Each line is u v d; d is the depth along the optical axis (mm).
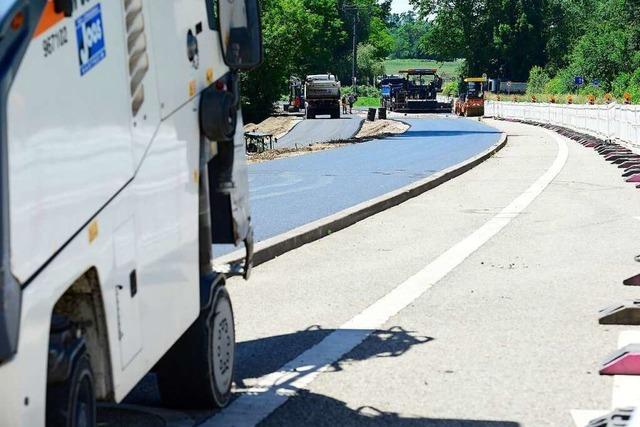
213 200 6676
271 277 11531
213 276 6266
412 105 111812
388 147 42938
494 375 7145
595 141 41281
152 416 6164
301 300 10102
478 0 150000
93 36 4133
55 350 3811
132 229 4633
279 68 101062
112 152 4348
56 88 3688
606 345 8016
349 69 199875
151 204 4969
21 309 3334
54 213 3633
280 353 7906
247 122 101625
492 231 15164
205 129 6066
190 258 5742
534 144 43125
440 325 8836
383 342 8227
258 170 29953
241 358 7758
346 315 9344
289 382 7031
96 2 4191
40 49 3543
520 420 6078
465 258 12633
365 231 15625
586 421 6027
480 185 23422
